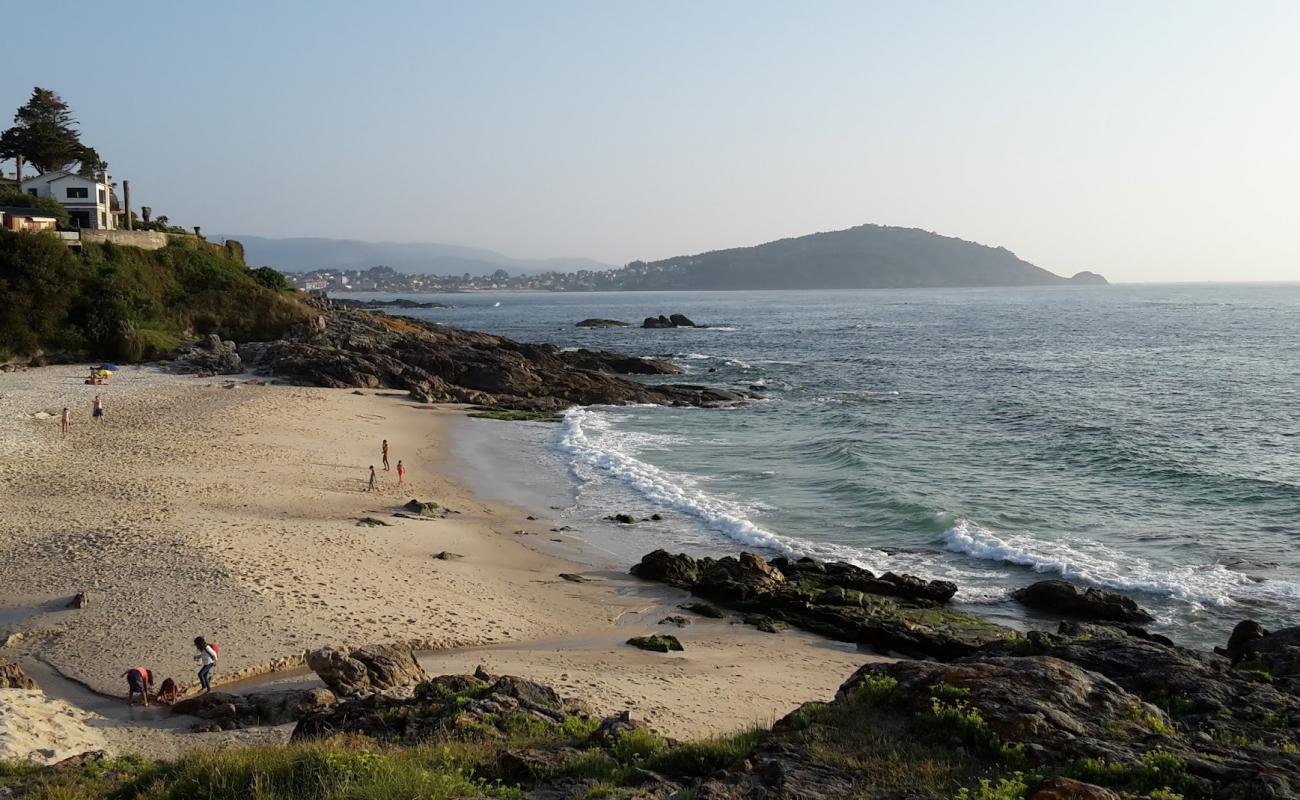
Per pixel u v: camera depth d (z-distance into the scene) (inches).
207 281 3312.0
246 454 1702.8
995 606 1098.7
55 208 3334.2
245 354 3011.8
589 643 949.8
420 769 473.7
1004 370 3651.6
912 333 5915.4
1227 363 3745.1
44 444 1663.4
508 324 7677.2
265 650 826.2
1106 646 651.5
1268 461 1838.1
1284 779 419.2
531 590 1106.7
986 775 448.1
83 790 505.7
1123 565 1226.6
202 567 1010.7
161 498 1327.5
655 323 6815.9
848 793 430.3
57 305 2844.5
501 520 1430.9
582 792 457.4
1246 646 723.4
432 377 2807.6
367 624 912.3
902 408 2650.1
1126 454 1878.7
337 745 525.3
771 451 2003.0
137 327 2938.0
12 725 600.1
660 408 2677.2
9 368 2615.7
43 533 1120.8
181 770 509.7
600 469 1811.0
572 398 2795.3
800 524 1439.5
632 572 1199.6
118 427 1873.8
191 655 807.7
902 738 494.0
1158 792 407.8
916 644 971.3
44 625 853.2
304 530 1219.2
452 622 956.6
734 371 3710.6
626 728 563.2
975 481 1700.3
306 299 4249.5
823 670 896.9
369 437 2017.7
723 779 455.2
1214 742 481.7
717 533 1392.7
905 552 1301.7
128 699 732.0
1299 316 7160.4
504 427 2299.5
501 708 619.8
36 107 4055.1
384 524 1306.6
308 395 2496.3
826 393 3004.4
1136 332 5654.5
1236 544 1315.2
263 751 521.0
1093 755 454.0
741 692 812.0
